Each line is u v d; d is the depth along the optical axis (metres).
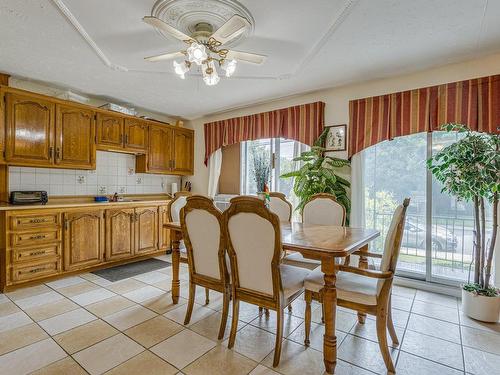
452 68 2.89
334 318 1.76
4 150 3.04
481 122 2.69
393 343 2.03
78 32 2.32
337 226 2.76
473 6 1.96
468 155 2.30
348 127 3.53
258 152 4.57
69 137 3.56
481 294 2.39
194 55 1.94
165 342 2.03
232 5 1.95
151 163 4.59
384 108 3.25
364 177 3.51
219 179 5.10
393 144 3.39
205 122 5.18
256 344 2.03
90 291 2.97
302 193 3.45
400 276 3.32
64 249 3.33
